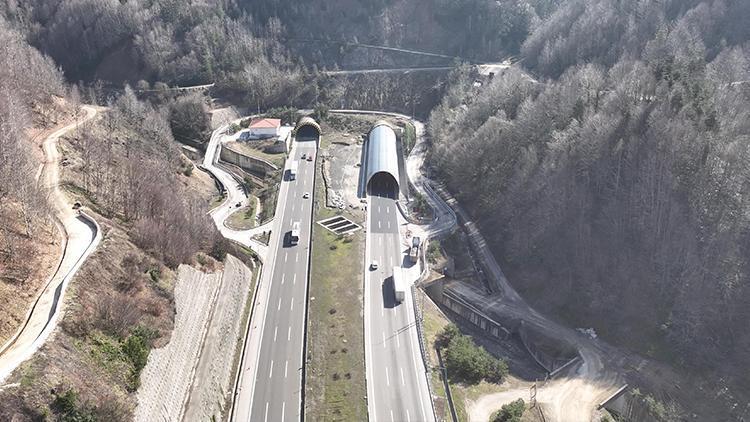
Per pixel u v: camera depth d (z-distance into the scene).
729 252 102.81
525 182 130.50
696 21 173.38
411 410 80.62
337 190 155.25
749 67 148.00
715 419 89.25
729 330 99.25
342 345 93.06
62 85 168.62
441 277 116.69
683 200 110.31
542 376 97.12
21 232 73.19
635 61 152.25
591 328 108.44
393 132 187.12
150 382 62.47
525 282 120.06
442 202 150.88
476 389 89.50
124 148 130.25
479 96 185.00
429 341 97.38
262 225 135.38
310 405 80.38
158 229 85.75
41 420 48.06
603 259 114.69
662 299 106.38
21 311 60.22
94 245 74.56
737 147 104.88
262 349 91.88
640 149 116.25
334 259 119.69
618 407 91.94
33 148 110.44
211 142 189.50
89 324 60.56
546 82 174.25
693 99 117.75
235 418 77.81
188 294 82.69
